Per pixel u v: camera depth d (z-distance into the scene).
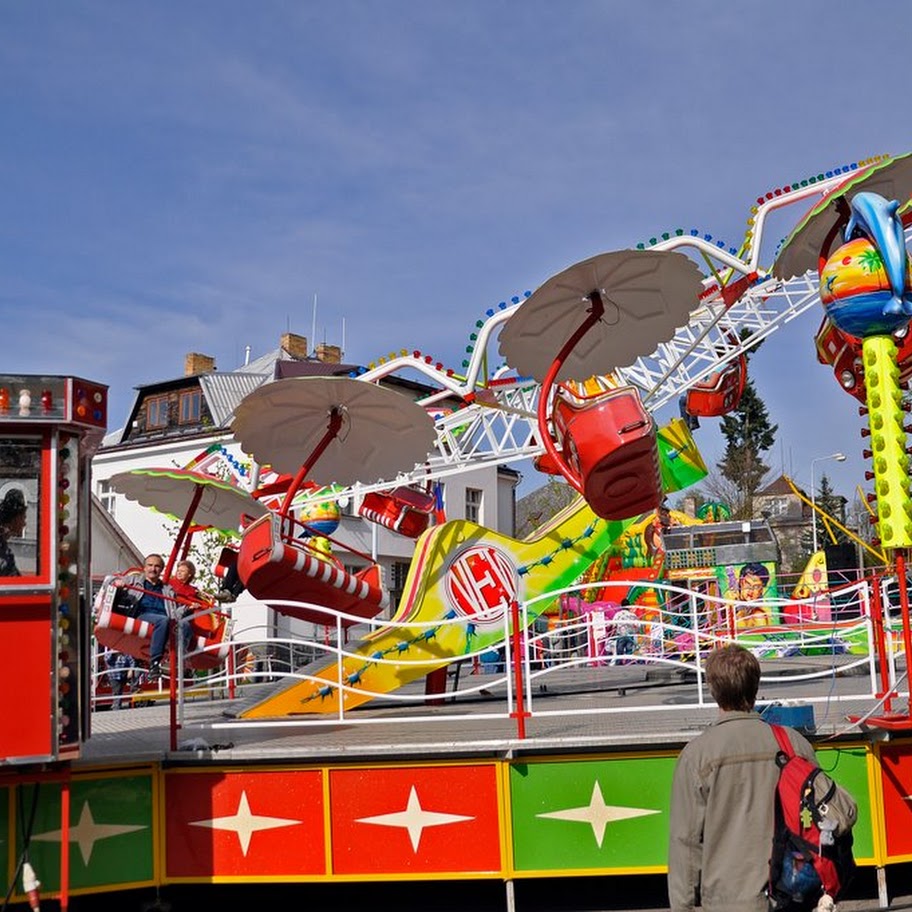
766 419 58.25
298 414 10.51
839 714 7.68
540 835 7.00
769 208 12.52
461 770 7.09
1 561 6.33
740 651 4.31
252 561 10.03
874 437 7.14
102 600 10.65
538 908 7.39
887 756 7.13
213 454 14.12
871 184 9.34
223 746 7.28
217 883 7.17
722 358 13.83
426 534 11.44
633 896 7.64
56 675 6.32
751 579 22.17
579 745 6.95
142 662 13.82
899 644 12.27
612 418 8.95
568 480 8.67
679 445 14.27
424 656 10.79
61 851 6.63
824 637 9.22
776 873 3.92
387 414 10.55
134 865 7.05
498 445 14.03
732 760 4.06
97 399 6.62
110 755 6.99
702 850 4.04
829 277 7.34
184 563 12.45
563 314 8.78
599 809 7.01
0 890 6.79
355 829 7.07
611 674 14.99
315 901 7.74
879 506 7.05
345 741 7.41
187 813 7.17
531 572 11.58
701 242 12.42
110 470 37.88
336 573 10.46
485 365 12.49
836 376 9.79
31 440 6.44
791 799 3.98
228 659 12.71
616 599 18.38
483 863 6.99
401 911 7.44
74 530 6.49
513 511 44.34
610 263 8.12
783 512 56.09
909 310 7.09
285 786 7.14
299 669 10.84
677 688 12.22
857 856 7.02
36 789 6.84
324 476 11.48
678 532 22.84
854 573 19.66
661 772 7.01
